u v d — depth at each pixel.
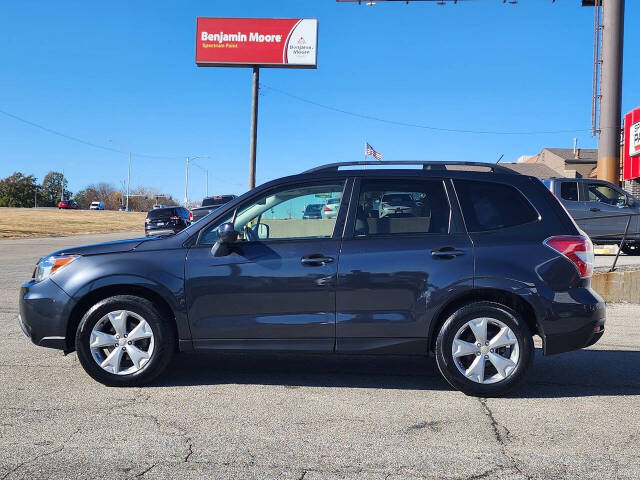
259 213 5.32
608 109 20.16
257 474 3.46
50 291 5.20
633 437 4.11
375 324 5.06
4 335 7.31
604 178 20.25
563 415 4.57
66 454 3.72
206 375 5.65
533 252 5.06
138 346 5.23
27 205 124.12
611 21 20.00
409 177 5.34
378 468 3.56
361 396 5.02
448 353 5.00
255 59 35.72
